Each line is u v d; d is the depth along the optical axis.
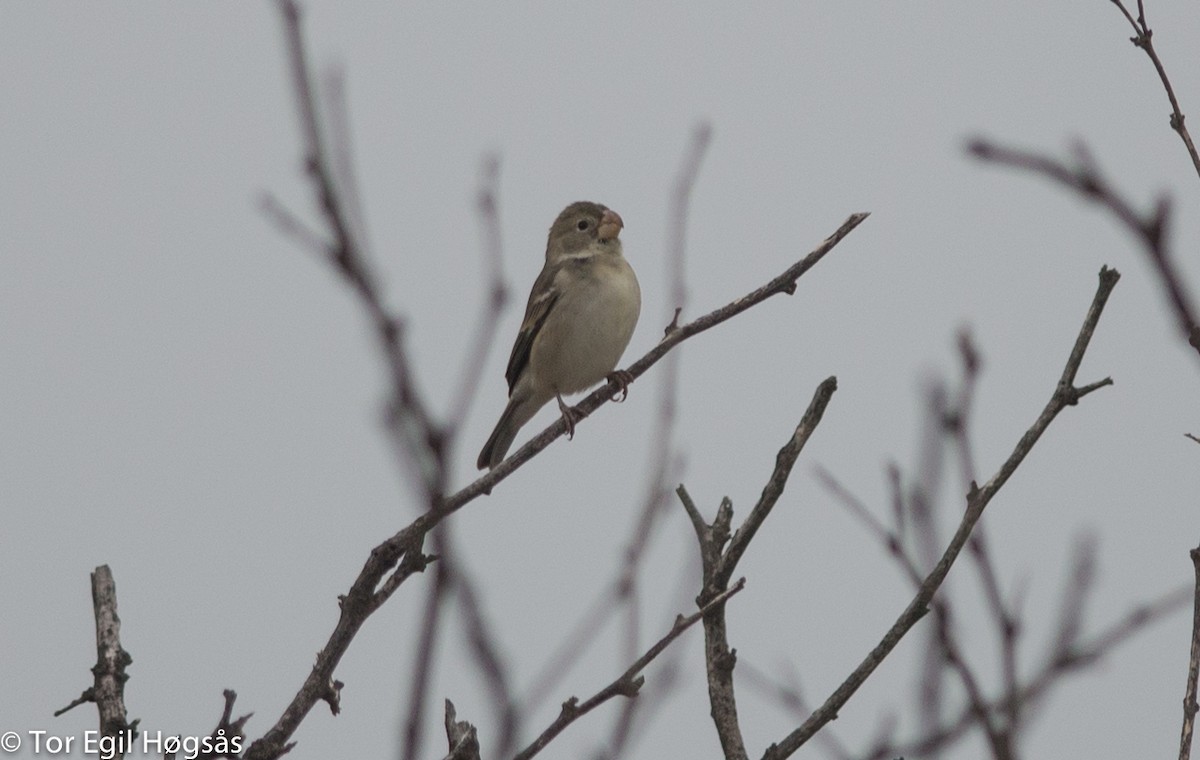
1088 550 6.25
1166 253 4.92
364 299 4.60
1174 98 7.15
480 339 4.95
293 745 7.19
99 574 8.19
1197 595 6.81
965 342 6.61
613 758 6.70
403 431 4.74
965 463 6.52
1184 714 6.58
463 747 6.98
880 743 6.36
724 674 7.52
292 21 4.51
